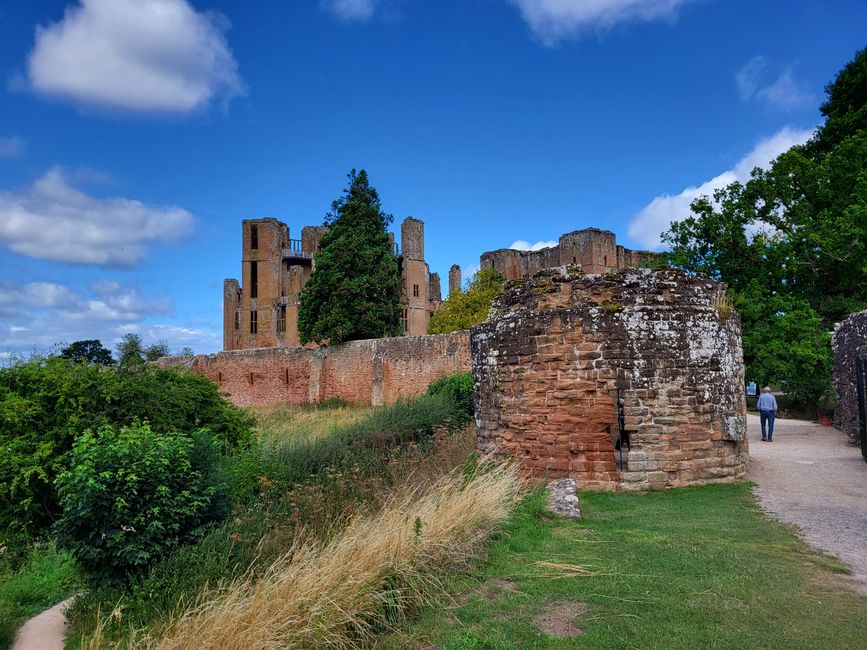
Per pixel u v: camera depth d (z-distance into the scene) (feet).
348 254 132.98
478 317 153.48
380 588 18.30
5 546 39.70
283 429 74.84
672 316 36.99
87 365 49.60
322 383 128.06
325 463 44.88
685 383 36.73
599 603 17.95
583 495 34.22
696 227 96.22
